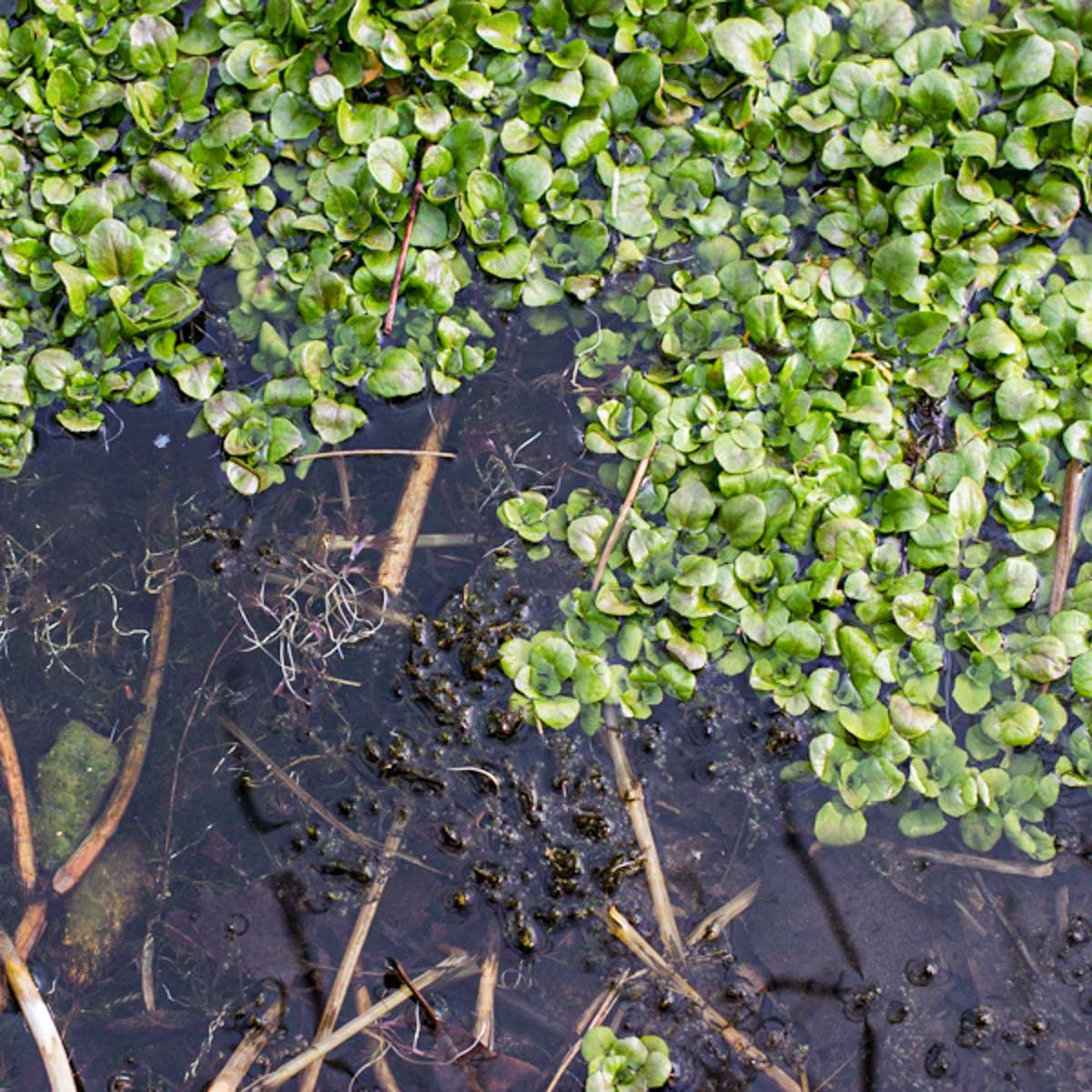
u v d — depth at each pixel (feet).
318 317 4.73
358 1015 4.55
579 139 4.75
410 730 4.65
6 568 4.72
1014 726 4.55
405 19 4.78
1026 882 4.58
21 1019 4.57
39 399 4.72
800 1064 4.52
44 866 4.64
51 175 4.77
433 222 4.75
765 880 4.59
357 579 4.72
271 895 4.60
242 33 4.79
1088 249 4.79
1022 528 4.66
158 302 4.72
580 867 4.59
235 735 4.67
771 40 4.81
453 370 4.74
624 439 4.69
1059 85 4.79
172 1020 4.57
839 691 4.58
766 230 4.78
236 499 4.73
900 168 4.76
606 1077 4.45
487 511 4.74
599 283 4.78
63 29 4.80
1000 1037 4.53
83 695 4.71
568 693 4.60
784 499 4.61
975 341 4.70
